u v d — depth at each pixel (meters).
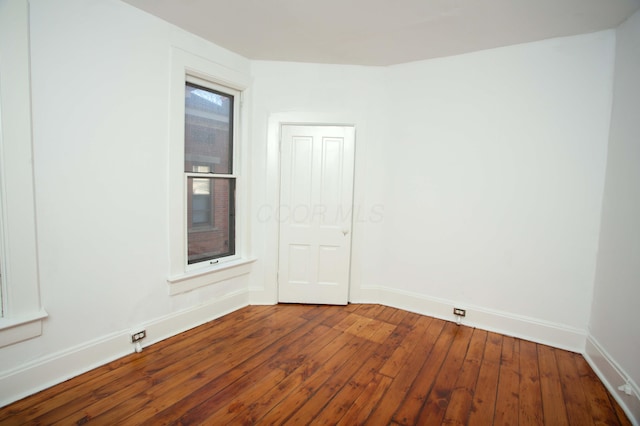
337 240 3.40
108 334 2.23
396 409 1.84
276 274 3.40
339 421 1.74
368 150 3.37
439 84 3.07
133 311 2.38
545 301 2.67
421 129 3.19
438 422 1.75
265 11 2.27
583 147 2.49
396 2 2.12
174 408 1.80
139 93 2.31
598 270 2.42
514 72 2.73
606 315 2.25
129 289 2.34
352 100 3.31
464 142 2.98
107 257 2.20
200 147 2.89
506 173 2.80
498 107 2.81
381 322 3.04
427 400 1.93
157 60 2.40
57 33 1.88
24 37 1.74
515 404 1.91
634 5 2.04
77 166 2.02
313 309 3.32
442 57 3.04
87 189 2.07
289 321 3.01
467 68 2.93
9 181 1.73
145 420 1.70
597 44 2.42
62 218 1.96
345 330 2.85
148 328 2.47
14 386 1.81
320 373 2.18
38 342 1.90
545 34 2.51
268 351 2.45
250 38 2.71
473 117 2.93
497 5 2.11
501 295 2.86
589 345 2.44
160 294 2.55
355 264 3.46
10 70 1.70
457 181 3.03
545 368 2.31
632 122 2.09
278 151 3.29
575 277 2.55
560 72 2.55
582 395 2.02
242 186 3.24
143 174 2.38
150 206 2.44
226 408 1.81
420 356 2.44
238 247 3.29
